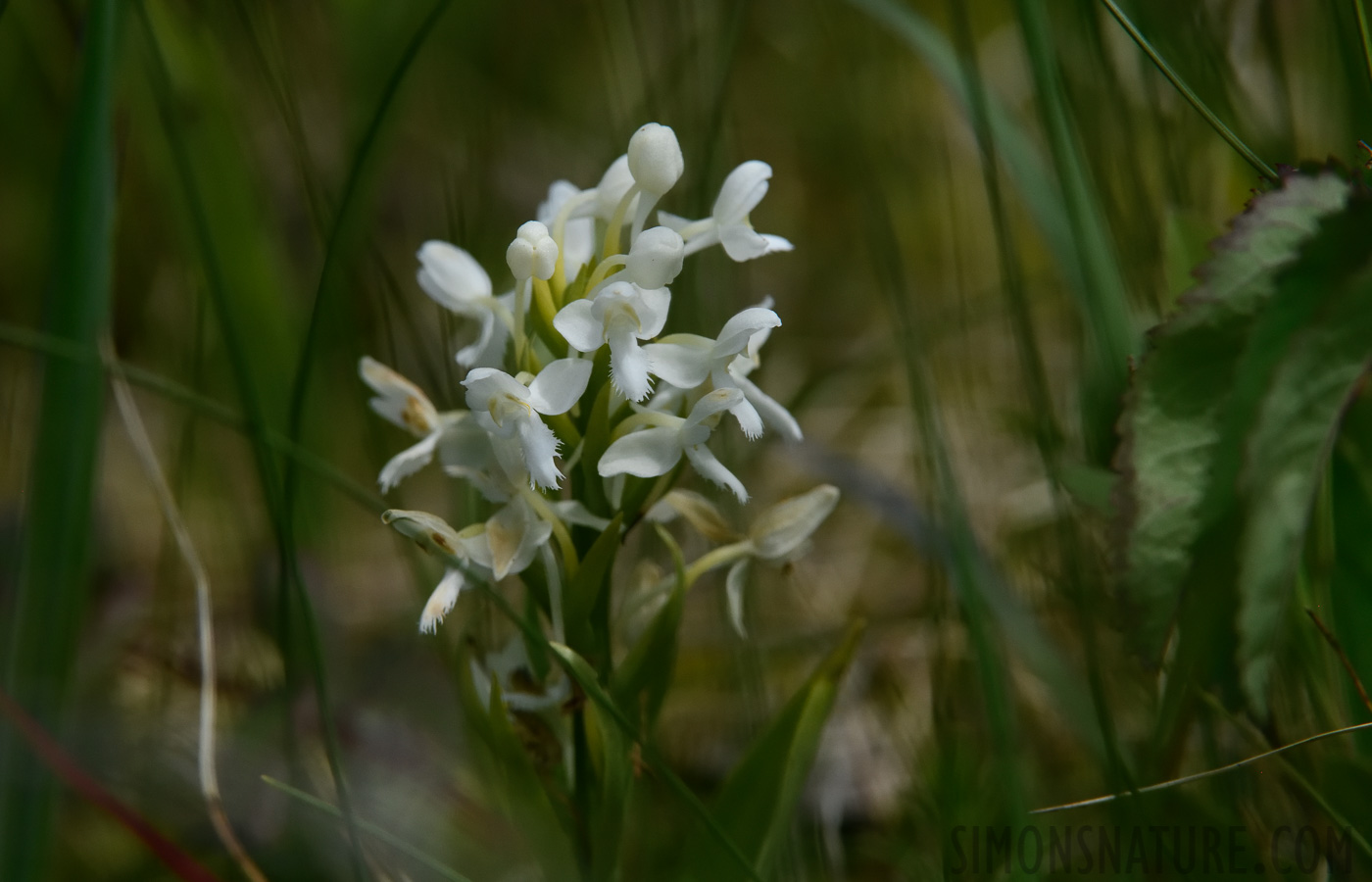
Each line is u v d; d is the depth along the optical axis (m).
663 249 0.40
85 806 0.42
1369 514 0.42
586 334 0.40
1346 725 0.42
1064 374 0.51
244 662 0.46
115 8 0.42
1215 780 0.42
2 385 0.50
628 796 0.40
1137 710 0.44
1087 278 0.43
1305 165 0.41
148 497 0.51
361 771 0.43
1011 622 0.43
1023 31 0.43
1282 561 0.41
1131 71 0.50
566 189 0.42
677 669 0.47
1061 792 0.44
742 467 0.49
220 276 0.43
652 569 0.41
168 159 0.49
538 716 0.41
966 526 0.44
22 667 0.40
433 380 0.47
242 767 0.43
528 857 0.42
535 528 0.40
